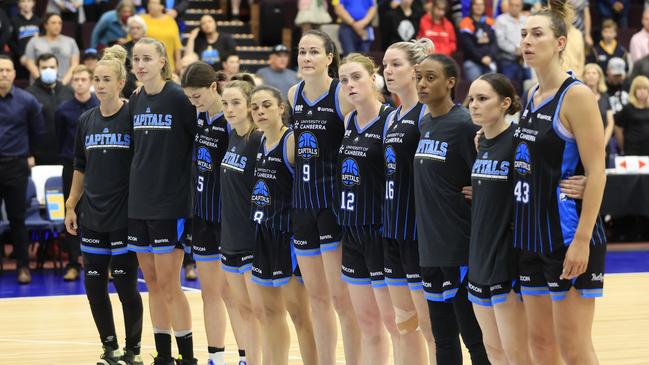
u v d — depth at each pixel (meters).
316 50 6.39
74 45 14.93
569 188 5.04
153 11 14.56
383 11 16.86
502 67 16.75
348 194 6.24
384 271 6.14
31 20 15.62
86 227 7.61
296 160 6.54
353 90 6.10
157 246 7.38
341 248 6.47
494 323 5.46
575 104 4.99
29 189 13.27
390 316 6.25
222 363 7.60
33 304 10.88
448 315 5.77
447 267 5.66
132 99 7.59
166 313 7.60
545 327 5.25
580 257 4.97
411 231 5.94
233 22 18.75
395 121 6.04
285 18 17.92
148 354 8.46
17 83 14.88
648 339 8.79
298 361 8.06
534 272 5.20
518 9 16.77
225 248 7.09
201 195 7.41
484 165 5.41
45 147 13.82
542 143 5.09
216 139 7.31
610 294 11.28
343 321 6.58
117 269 7.62
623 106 15.42
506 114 5.41
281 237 6.70
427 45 6.21
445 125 5.68
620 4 18.95
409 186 5.95
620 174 14.35
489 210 5.37
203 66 7.23
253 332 7.20
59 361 8.16
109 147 7.52
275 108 6.66
